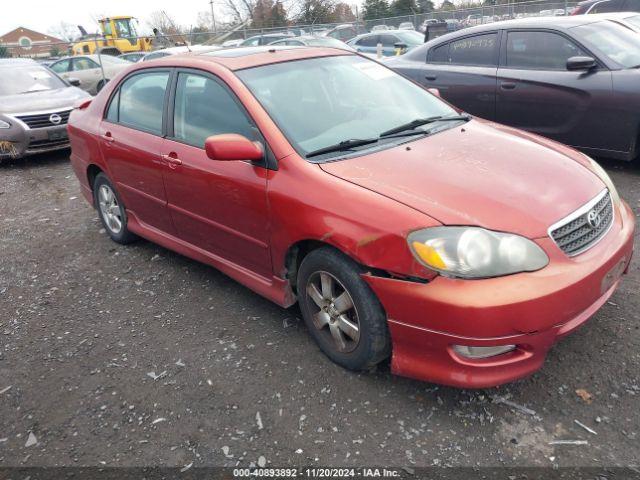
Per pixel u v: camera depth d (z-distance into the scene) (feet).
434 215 7.93
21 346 11.40
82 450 8.45
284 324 11.26
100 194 16.12
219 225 11.36
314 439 8.23
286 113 10.52
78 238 17.16
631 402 8.38
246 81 10.96
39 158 29.53
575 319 8.18
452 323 7.62
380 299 8.33
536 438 7.89
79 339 11.47
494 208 8.06
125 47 84.84
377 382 9.28
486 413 8.42
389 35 54.85
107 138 14.40
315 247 9.61
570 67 18.02
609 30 19.02
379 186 8.68
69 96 29.58
